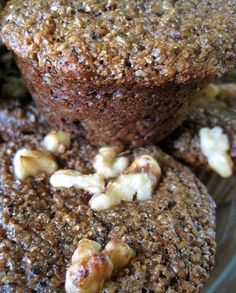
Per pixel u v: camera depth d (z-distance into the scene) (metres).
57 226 0.09
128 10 0.09
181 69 0.09
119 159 0.10
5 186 0.10
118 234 0.09
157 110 0.10
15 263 0.09
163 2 0.10
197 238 0.09
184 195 0.10
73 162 0.11
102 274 0.08
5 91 0.12
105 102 0.10
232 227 0.10
